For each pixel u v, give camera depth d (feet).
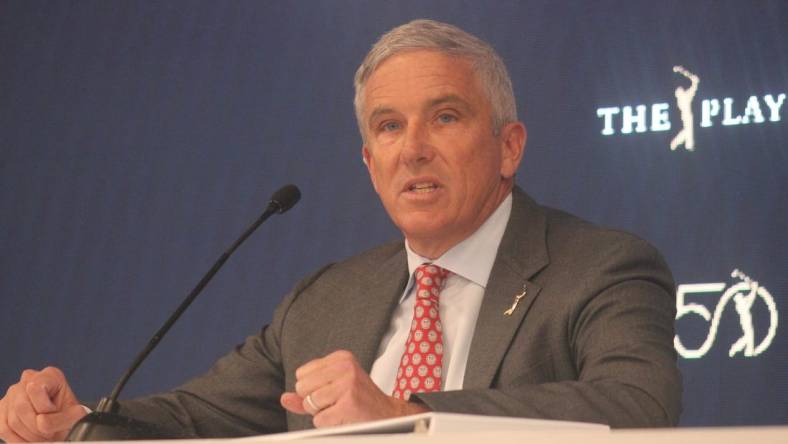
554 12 31.58
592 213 30.14
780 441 10.50
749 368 27.94
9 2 37.11
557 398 17.49
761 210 28.63
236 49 34.78
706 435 10.69
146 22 35.81
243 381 23.32
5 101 36.50
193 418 22.54
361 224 32.53
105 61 35.94
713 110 29.48
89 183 35.29
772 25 29.43
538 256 21.50
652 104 30.14
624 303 20.08
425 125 22.27
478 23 32.30
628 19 30.81
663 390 18.31
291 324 23.47
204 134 34.55
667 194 29.50
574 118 30.81
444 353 21.58
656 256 21.20
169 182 34.55
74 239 35.01
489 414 16.97
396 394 21.38
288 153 33.63
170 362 33.30
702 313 28.55
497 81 22.89
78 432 16.63
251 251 33.30
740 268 28.50
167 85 35.19
